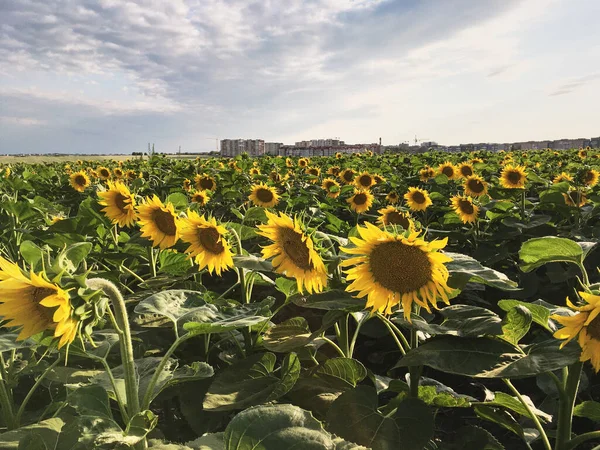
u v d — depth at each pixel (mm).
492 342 2727
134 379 2240
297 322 3781
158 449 2008
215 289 7242
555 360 2500
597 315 2217
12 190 10859
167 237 4598
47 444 2191
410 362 2682
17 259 6117
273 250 3496
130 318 3896
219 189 14375
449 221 9578
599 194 10055
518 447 4473
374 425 2707
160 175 20547
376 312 3240
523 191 9781
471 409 5062
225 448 1817
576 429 4816
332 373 3439
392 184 15188
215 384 3273
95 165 30016
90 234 6348
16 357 3482
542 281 7637
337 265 3344
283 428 1846
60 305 1937
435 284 2883
